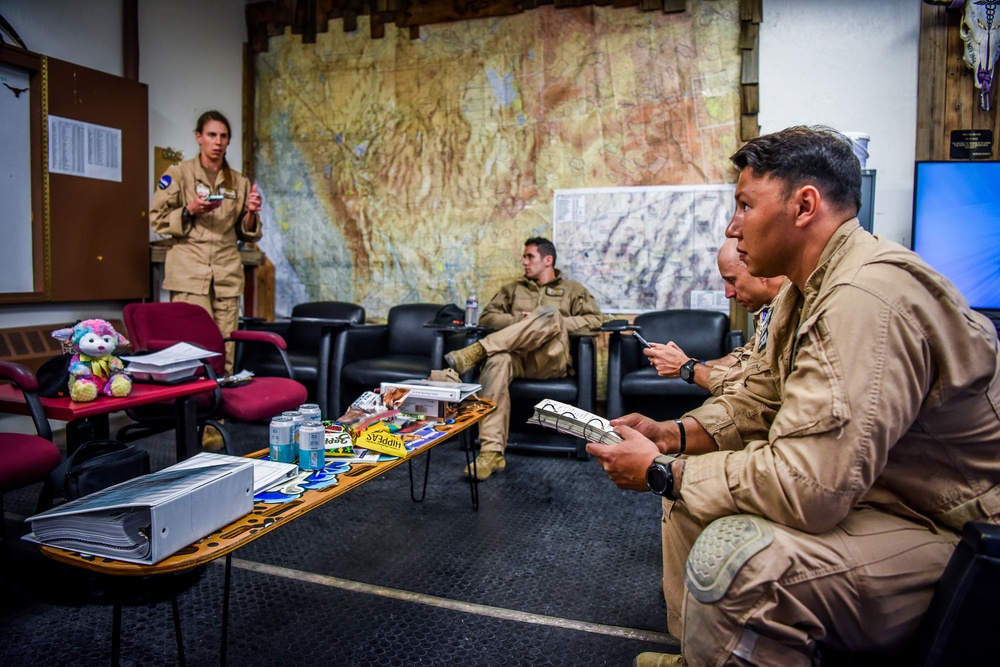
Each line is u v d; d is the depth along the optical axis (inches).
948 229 137.0
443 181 178.9
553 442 138.6
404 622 71.0
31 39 137.9
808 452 37.5
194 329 123.3
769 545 37.8
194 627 69.4
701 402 136.8
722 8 156.6
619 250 165.9
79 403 80.4
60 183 142.3
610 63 164.4
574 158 168.2
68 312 148.3
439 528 98.0
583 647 66.6
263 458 68.4
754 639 38.1
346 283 189.5
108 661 62.7
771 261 45.4
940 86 145.3
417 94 179.6
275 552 88.8
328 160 188.9
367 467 66.1
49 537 46.6
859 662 40.2
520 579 81.7
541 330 128.2
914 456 40.4
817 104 152.7
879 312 37.2
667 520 53.5
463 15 173.3
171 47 171.5
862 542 38.7
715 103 158.2
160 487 47.4
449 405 90.2
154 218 143.4
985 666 34.7
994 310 136.2
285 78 191.3
